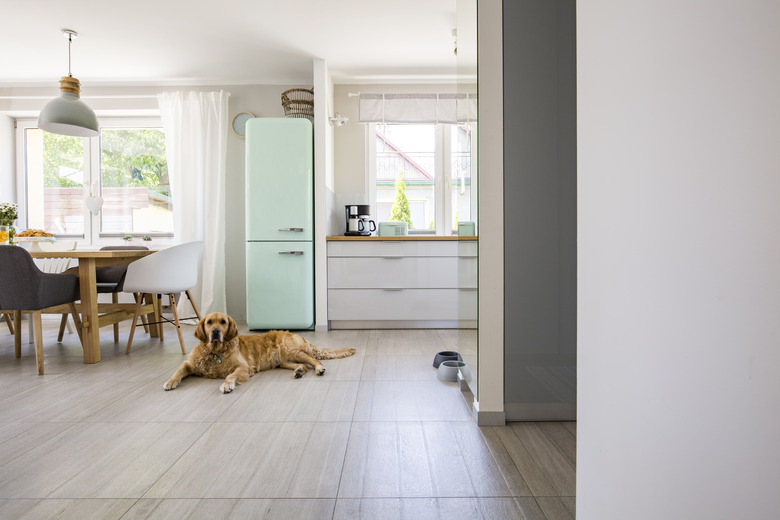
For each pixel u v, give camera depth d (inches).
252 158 156.8
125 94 184.1
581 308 29.3
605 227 25.9
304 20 133.7
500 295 70.5
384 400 82.4
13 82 181.5
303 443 63.3
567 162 70.3
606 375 26.0
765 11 14.1
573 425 70.1
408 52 155.9
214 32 140.8
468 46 79.0
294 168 157.0
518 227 70.6
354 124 184.2
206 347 95.2
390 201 187.8
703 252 17.3
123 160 192.7
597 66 26.6
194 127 178.9
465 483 51.9
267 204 156.7
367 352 123.3
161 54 156.8
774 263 14.1
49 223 194.5
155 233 192.1
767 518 14.7
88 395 85.8
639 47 21.7
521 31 70.1
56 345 136.4
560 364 71.2
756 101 14.6
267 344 106.3
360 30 139.9
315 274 160.6
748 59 14.9
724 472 16.6
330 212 172.1
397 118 178.7
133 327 123.9
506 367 70.9
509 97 70.3
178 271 127.8
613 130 24.8
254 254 156.6
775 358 14.2
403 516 45.3
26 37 143.1
